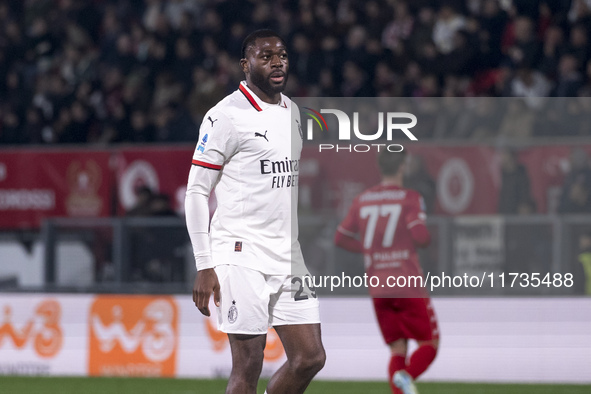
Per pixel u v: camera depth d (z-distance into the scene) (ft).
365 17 125.39
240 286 43.96
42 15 140.97
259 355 44.37
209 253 43.68
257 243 44.39
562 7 119.44
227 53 122.72
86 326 88.79
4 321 90.17
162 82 121.39
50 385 81.66
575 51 112.16
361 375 83.87
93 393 76.84
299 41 121.60
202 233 43.60
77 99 125.29
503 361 81.97
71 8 140.15
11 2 143.23
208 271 43.45
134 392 77.41
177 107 120.67
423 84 111.45
